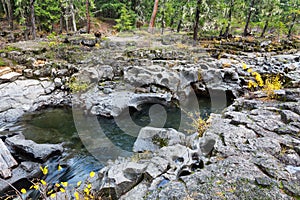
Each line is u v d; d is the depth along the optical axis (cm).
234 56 1031
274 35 1827
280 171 212
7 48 976
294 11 1722
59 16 1862
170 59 916
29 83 759
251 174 210
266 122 322
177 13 1411
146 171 265
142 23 1845
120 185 268
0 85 723
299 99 392
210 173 219
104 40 1039
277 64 888
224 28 1565
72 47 1000
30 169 394
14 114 640
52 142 519
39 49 969
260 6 1720
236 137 284
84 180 354
